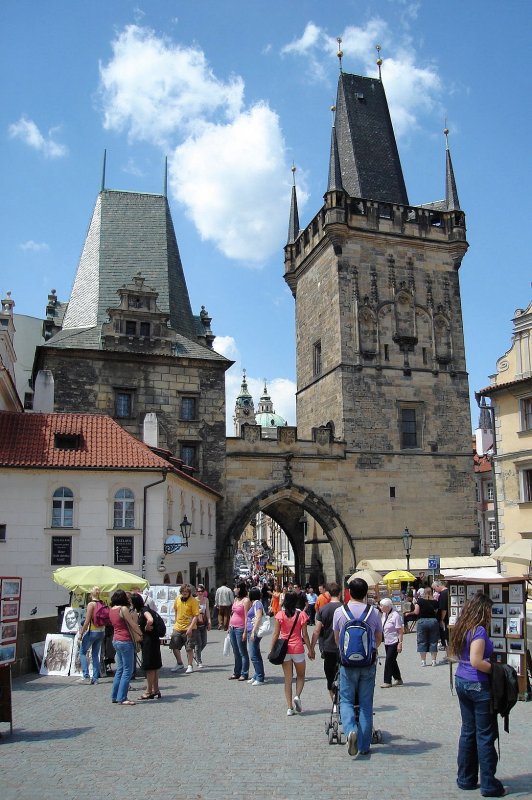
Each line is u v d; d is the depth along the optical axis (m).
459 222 67.50
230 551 57.44
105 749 12.69
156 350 57.56
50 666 22.30
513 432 46.22
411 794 10.04
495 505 47.16
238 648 21.91
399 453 62.97
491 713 10.12
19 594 14.23
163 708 16.72
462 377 66.00
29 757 12.16
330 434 61.50
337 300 64.00
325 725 14.25
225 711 16.30
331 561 63.50
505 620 17.31
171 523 40.34
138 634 17.58
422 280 66.62
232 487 58.69
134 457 38.38
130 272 61.91
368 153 71.56
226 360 58.84
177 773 11.12
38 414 39.78
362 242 65.44
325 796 9.94
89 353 55.75
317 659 27.67
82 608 24.03
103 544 36.78
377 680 22.19
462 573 52.97
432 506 63.03
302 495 60.03
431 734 13.83
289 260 74.81
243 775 10.99
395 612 20.88
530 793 10.08
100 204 64.81
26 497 36.28
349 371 63.00
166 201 66.56
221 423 58.25
